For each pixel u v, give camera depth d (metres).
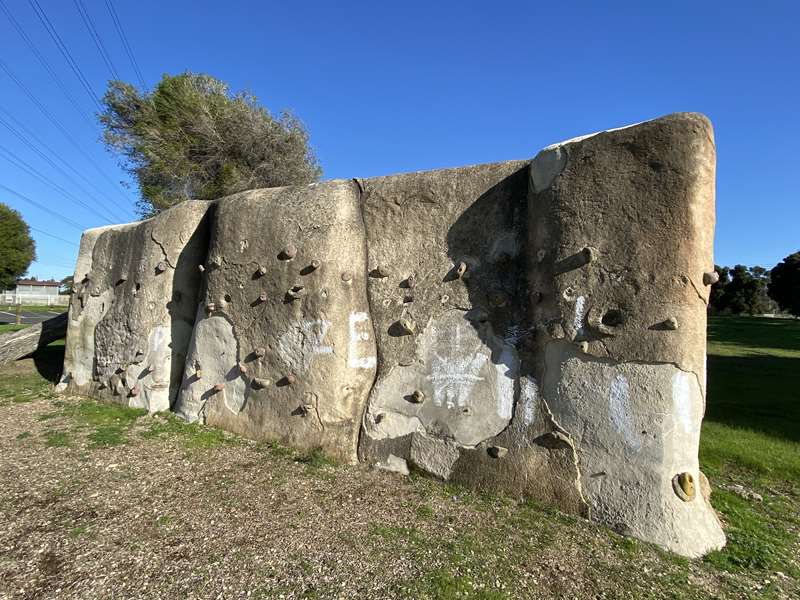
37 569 2.80
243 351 5.25
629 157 3.50
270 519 3.46
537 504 3.69
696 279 3.35
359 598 2.63
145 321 6.24
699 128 3.35
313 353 4.75
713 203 3.47
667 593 2.80
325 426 4.64
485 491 3.91
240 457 4.57
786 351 17.25
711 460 5.34
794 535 3.71
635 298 3.44
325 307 4.73
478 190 4.37
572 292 3.66
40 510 3.49
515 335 4.02
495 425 3.99
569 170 3.73
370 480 4.15
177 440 4.98
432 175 4.62
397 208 4.74
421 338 4.44
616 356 3.49
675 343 3.34
